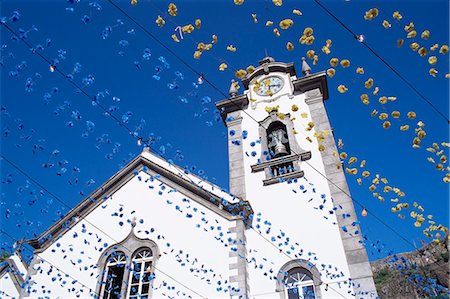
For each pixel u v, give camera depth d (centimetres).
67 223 1378
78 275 1220
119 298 1132
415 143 909
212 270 1133
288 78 1802
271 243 1213
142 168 1488
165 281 1141
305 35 739
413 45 722
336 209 1249
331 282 1077
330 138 1470
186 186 1379
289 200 1334
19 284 1280
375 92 834
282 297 1082
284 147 1555
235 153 1583
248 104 1772
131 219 1336
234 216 1251
